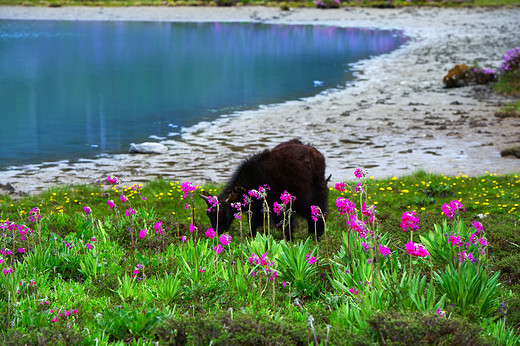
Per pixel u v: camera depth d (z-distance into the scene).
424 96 28.53
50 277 8.52
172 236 10.73
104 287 7.95
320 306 7.30
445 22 63.66
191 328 5.98
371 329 5.91
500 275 8.27
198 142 20.69
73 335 5.96
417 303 6.54
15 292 7.25
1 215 12.23
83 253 9.42
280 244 8.60
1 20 62.06
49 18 64.75
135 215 11.27
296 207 10.11
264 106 27.06
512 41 48.59
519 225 11.03
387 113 24.81
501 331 6.14
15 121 24.78
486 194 13.66
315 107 26.55
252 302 7.30
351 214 7.55
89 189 14.65
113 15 67.69
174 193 14.23
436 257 8.47
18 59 41.25
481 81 30.98
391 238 9.78
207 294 7.36
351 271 7.81
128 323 6.48
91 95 30.14
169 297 7.35
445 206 7.95
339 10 74.06
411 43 49.16
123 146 20.55
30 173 17.12
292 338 5.92
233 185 9.80
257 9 73.88
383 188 14.32
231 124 23.52
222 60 41.38
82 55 43.28
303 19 66.56
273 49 46.69
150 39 51.62
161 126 23.53
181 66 38.94
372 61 40.56
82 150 20.06
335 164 17.22
